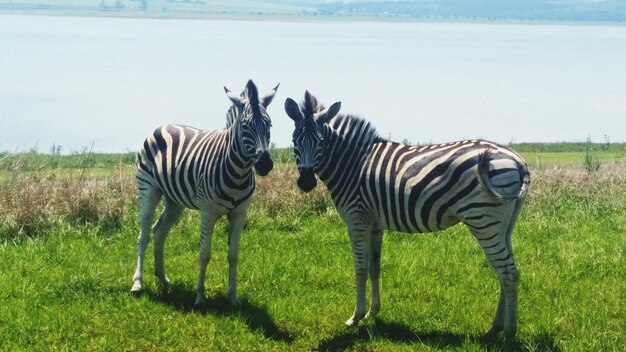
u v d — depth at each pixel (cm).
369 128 796
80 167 1894
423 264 1039
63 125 4262
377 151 782
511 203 721
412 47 15588
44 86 6550
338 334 813
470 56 13138
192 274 1002
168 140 918
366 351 773
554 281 964
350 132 798
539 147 2891
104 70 8344
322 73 8550
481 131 4494
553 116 5381
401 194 751
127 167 1773
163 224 946
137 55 10819
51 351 762
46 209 1205
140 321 838
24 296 916
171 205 946
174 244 1143
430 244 1141
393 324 834
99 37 15750
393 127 4597
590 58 13488
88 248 1119
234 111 836
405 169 753
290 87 6831
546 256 1078
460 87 7588
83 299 903
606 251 1102
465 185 718
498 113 5491
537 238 1191
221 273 1007
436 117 5162
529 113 5541
